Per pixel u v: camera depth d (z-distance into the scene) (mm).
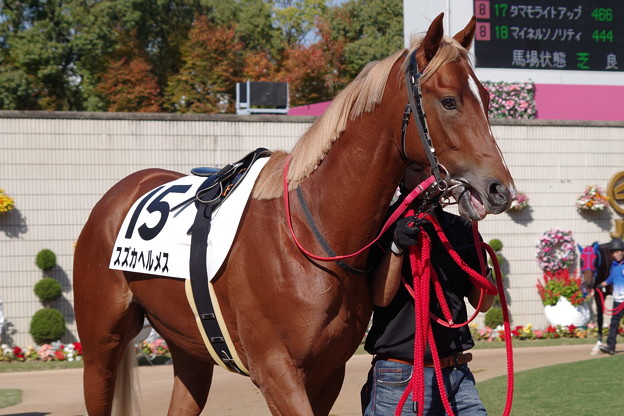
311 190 3510
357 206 3377
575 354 11164
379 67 3355
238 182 3822
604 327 14188
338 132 3441
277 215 3533
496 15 15398
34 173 12648
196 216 3906
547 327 13914
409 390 3404
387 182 3355
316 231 3443
